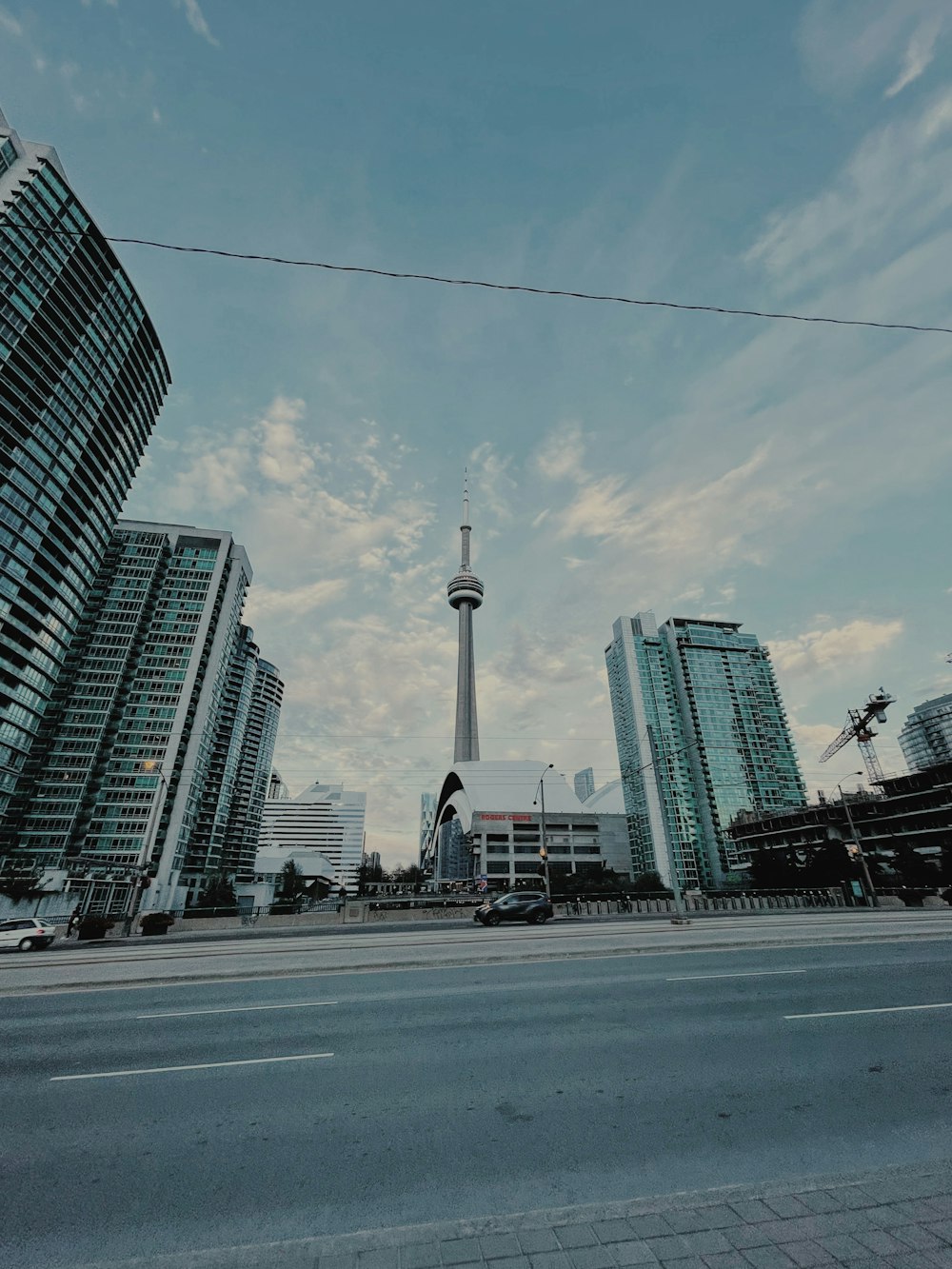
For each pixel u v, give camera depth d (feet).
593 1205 13.37
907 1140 16.83
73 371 286.05
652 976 39.78
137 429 346.54
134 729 338.54
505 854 352.49
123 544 384.47
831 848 250.16
